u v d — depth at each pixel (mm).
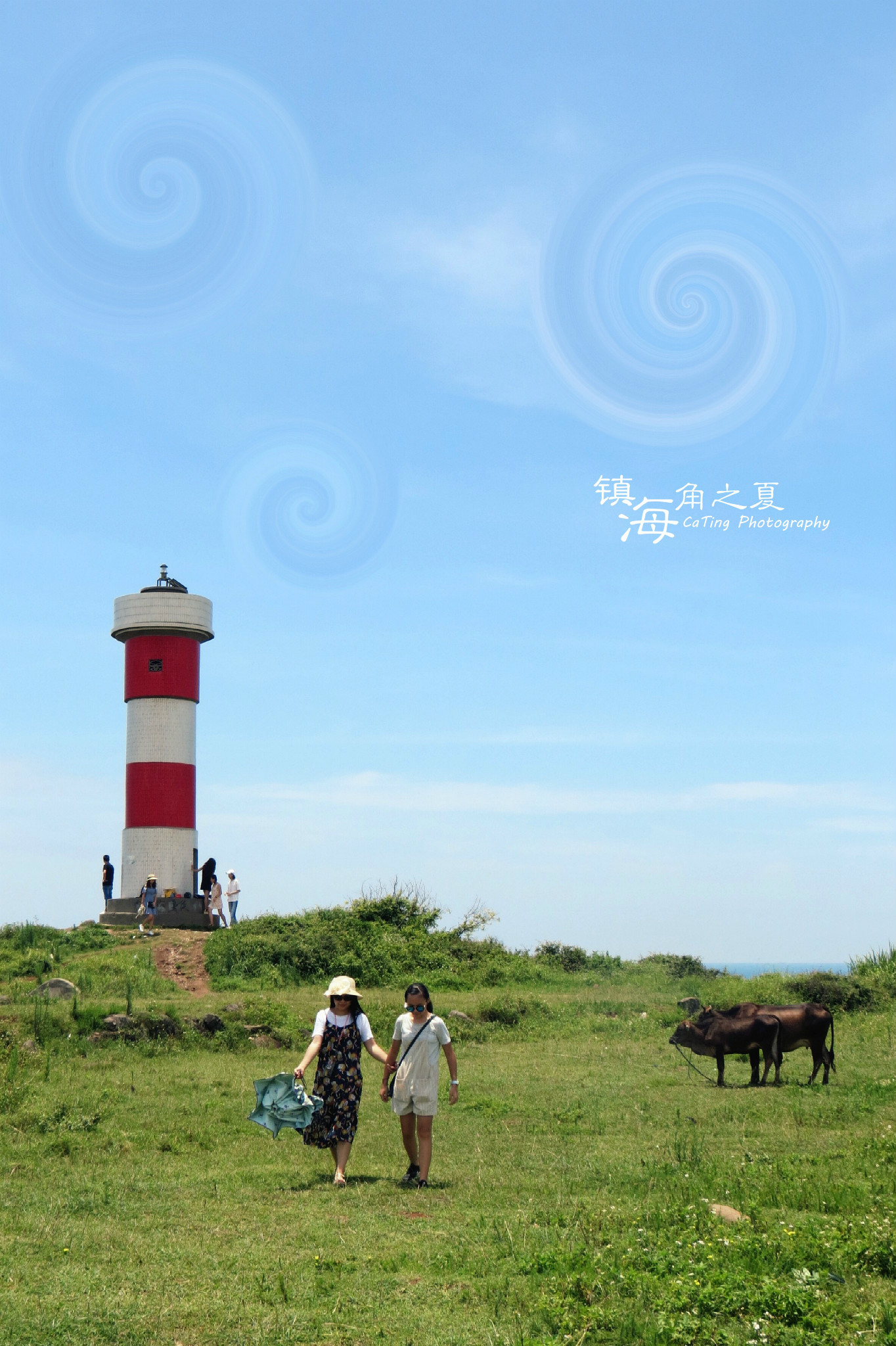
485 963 34281
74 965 26484
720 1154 10992
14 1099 13141
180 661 37969
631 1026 24156
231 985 26734
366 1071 17828
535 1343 5719
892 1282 6629
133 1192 9312
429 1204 9016
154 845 36875
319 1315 6258
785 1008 16844
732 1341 5676
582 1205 8734
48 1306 6289
